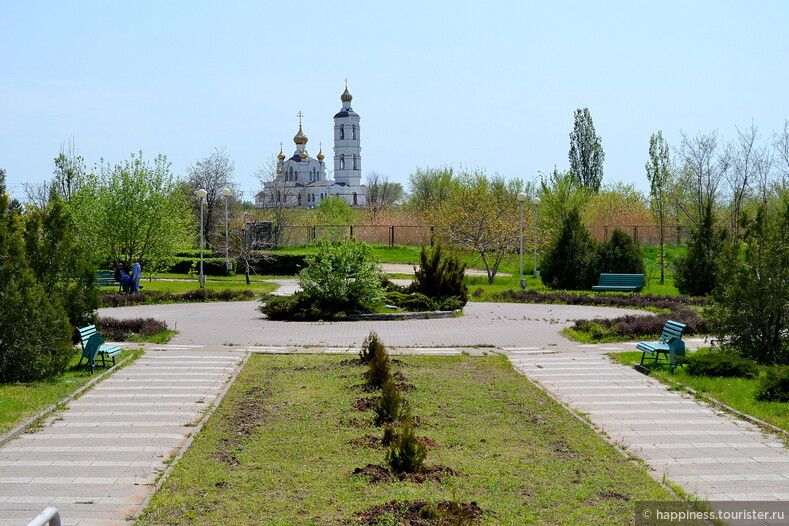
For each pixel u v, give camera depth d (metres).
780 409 11.24
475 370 14.73
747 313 14.59
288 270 41.88
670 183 40.12
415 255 46.44
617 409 11.59
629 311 24.83
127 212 32.00
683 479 8.26
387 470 8.24
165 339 18.39
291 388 12.98
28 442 9.62
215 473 8.30
